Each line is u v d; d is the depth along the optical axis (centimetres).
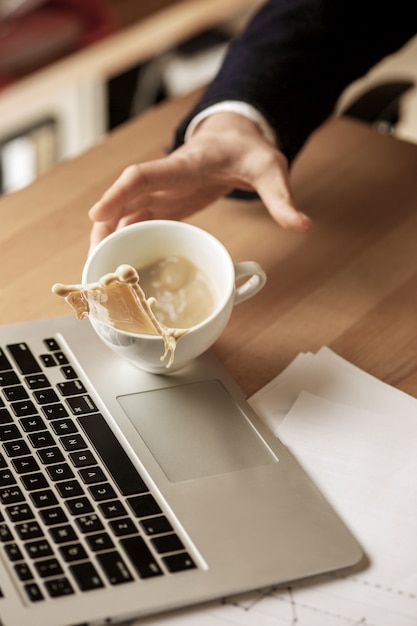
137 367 81
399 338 88
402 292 94
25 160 218
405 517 72
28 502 67
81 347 82
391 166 110
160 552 66
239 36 113
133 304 74
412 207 104
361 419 79
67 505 68
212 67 230
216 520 69
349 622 64
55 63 175
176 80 229
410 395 83
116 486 70
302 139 104
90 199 102
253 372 83
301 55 106
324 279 94
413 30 114
